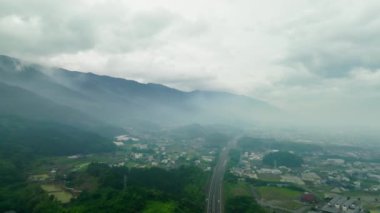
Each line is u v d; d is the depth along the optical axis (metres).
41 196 193.75
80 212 159.75
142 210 164.12
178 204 180.12
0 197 190.62
